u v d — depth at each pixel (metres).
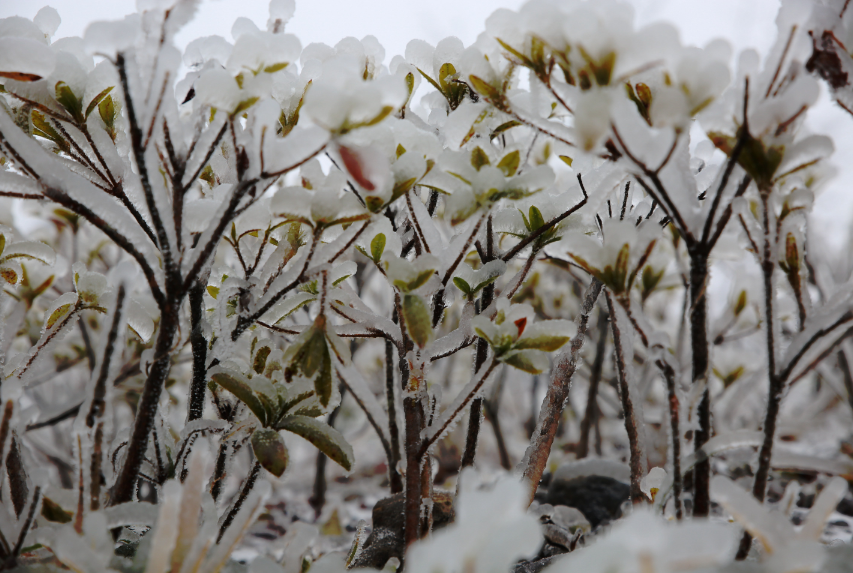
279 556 0.63
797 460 0.44
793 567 0.37
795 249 0.44
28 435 0.83
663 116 0.40
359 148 0.42
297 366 0.44
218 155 0.53
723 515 0.61
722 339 0.76
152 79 0.42
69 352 0.86
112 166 0.47
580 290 0.89
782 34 0.41
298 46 0.45
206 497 0.47
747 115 0.41
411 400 0.47
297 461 1.24
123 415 1.03
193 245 0.49
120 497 0.45
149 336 0.51
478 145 0.47
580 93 0.43
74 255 0.75
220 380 0.47
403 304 0.44
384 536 0.55
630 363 0.50
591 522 0.64
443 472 0.99
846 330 0.43
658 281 0.64
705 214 0.43
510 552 0.35
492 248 0.51
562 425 1.12
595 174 0.49
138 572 0.44
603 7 0.42
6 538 0.44
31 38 0.45
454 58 0.51
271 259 0.51
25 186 0.43
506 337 0.45
